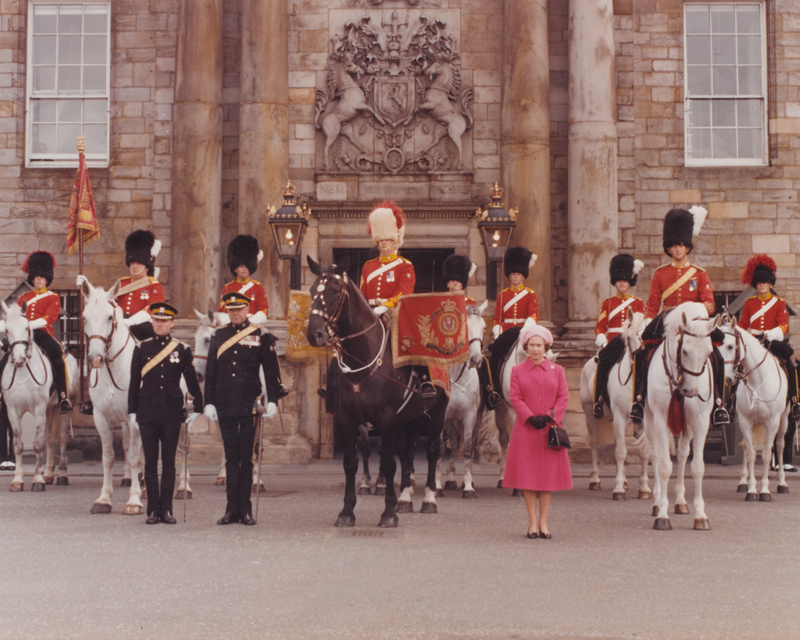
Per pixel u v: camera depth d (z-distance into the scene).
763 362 14.15
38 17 22.91
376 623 6.54
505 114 20.88
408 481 12.31
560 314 21.83
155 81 22.25
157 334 11.40
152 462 11.23
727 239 22.25
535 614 6.81
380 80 21.69
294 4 21.80
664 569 8.51
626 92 22.20
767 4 22.64
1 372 14.95
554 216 21.84
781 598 7.36
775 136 22.42
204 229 20.73
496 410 15.39
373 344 10.52
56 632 6.33
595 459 15.45
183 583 7.78
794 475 17.84
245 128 20.73
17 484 14.85
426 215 21.41
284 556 8.98
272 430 19.88
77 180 15.20
